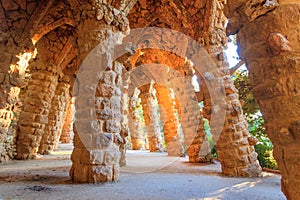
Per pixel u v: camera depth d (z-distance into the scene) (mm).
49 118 12914
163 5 9711
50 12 9312
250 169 6176
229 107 6559
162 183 5176
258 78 2385
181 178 5895
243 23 2555
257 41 2377
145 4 10148
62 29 11008
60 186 4602
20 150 9930
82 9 5980
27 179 5270
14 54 7676
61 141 21766
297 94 2047
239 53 2762
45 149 12562
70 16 9477
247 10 2395
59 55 11320
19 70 7777
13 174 5918
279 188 4773
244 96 10062
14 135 9852
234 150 6309
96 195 3930
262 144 9156
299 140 2008
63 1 9023
